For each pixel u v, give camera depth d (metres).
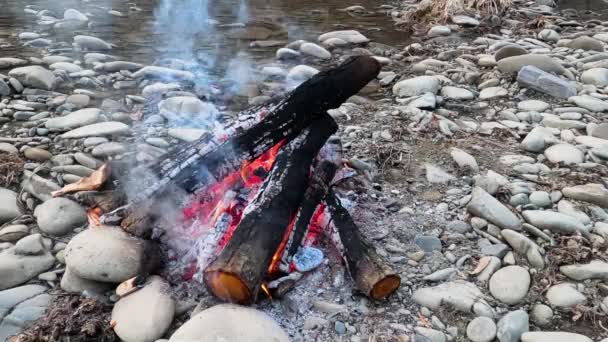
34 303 1.30
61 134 1.90
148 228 1.36
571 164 1.84
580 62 2.57
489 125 2.09
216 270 1.21
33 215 1.55
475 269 1.42
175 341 1.14
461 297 1.34
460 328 1.30
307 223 1.37
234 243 1.25
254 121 1.50
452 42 3.00
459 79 2.45
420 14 3.44
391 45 2.99
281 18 3.38
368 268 1.31
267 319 1.21
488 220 1.56
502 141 2.00
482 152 1.92
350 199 1.63
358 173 1.74
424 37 3.14
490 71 2.48
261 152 1.45
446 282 1.39
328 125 1.52
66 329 1.24
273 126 1.44
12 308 1.28
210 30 3.08
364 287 1.30
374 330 1.27
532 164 1.84
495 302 1.35
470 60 2.65
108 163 1.60
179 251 1.39
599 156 1.88
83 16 3.13
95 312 1.28
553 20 3.34
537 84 2.29
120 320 1.25
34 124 1.96
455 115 2.17
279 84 2.39
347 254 1.35
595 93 2.30
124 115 2.04
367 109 2.18
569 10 3.64
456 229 1.55
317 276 1.37
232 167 1.44
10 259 1.38
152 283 1.30
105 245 1.32
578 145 1.94
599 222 1.57
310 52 2.72
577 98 2.23
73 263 1.31
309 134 1.48
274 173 1.41
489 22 3.29
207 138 1.47
